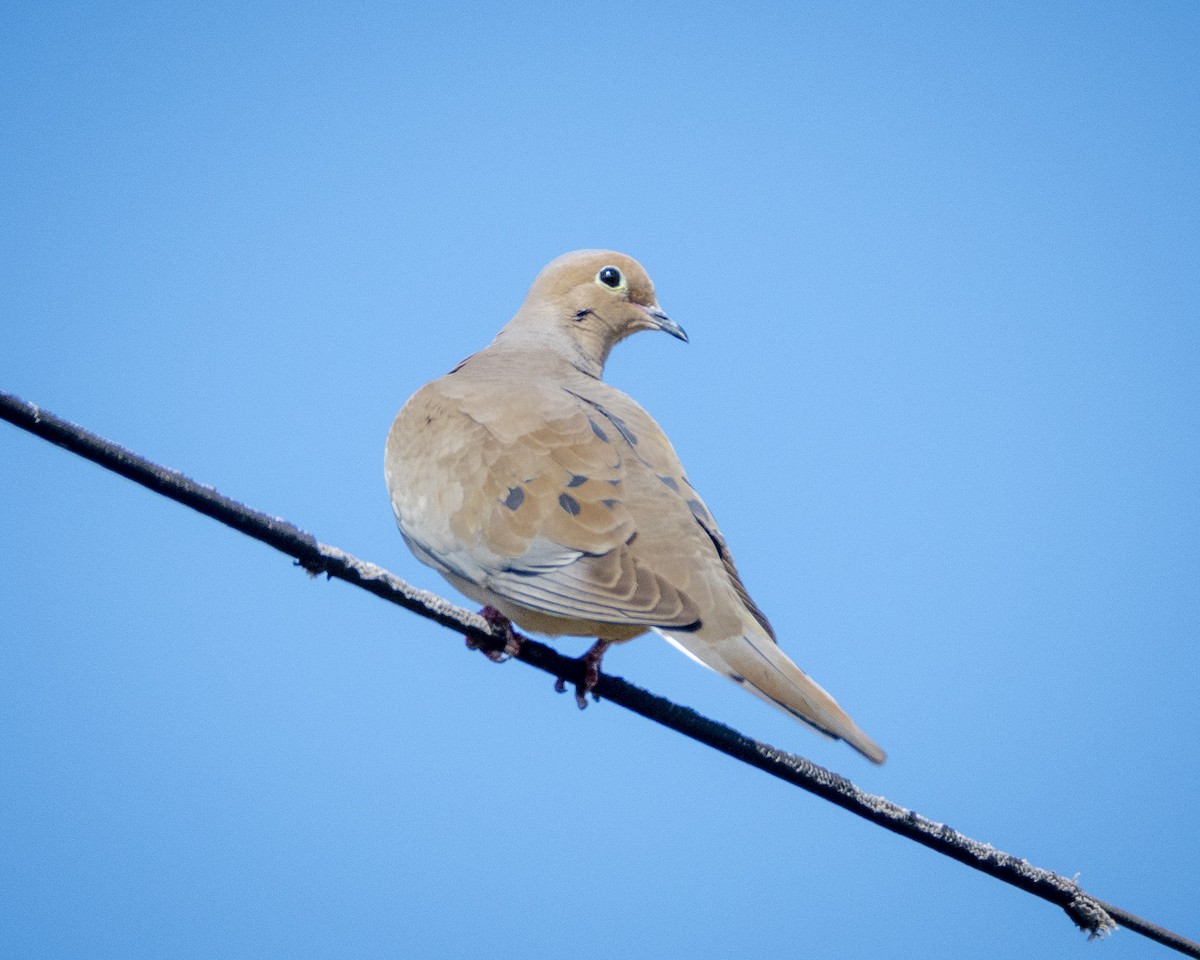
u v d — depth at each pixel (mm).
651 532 10766
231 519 8742
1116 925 9750
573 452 11344
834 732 9141
